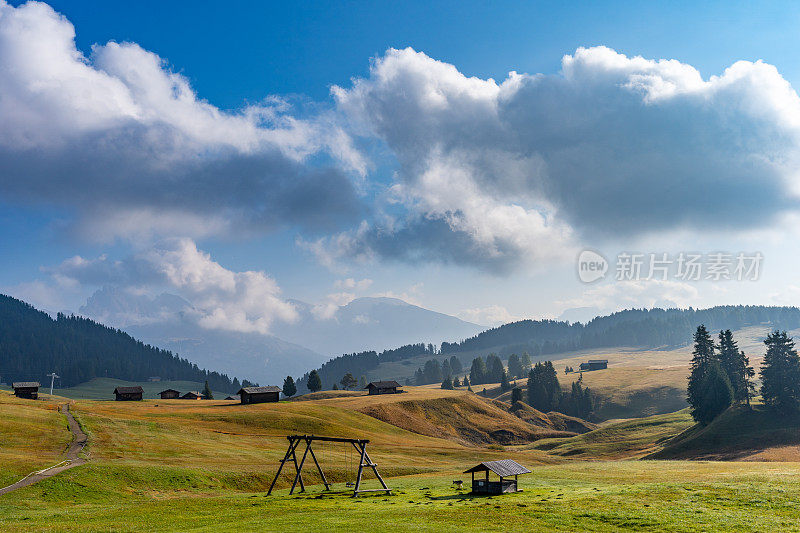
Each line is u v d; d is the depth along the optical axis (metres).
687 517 37.38
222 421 118.00
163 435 92.06
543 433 175.25
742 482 49.44
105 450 75.12
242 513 43.47
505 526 36.19
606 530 35.12
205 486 62.66
